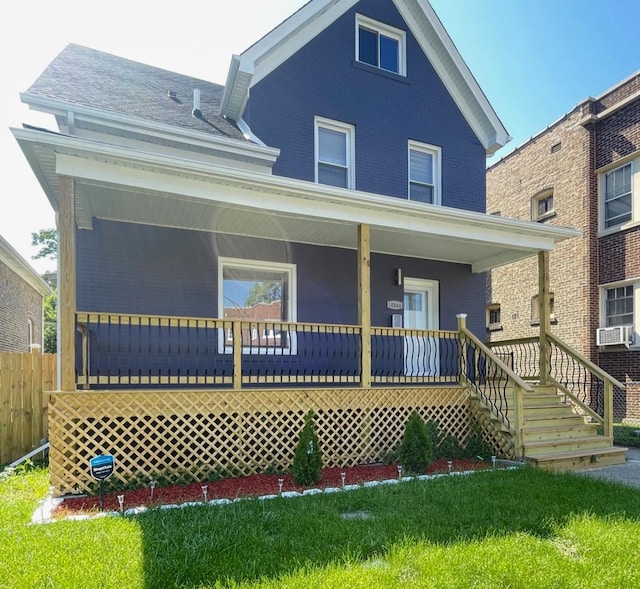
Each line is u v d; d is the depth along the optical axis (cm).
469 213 690
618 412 1053
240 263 770
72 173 482
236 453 570
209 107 857
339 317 835
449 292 947
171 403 545
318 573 283
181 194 535
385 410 657
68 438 505
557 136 1255
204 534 344
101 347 650
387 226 658
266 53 783
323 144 859
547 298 810
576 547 335
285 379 723
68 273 490
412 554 310
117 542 329
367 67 895
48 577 278
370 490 467
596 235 1145
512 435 639
